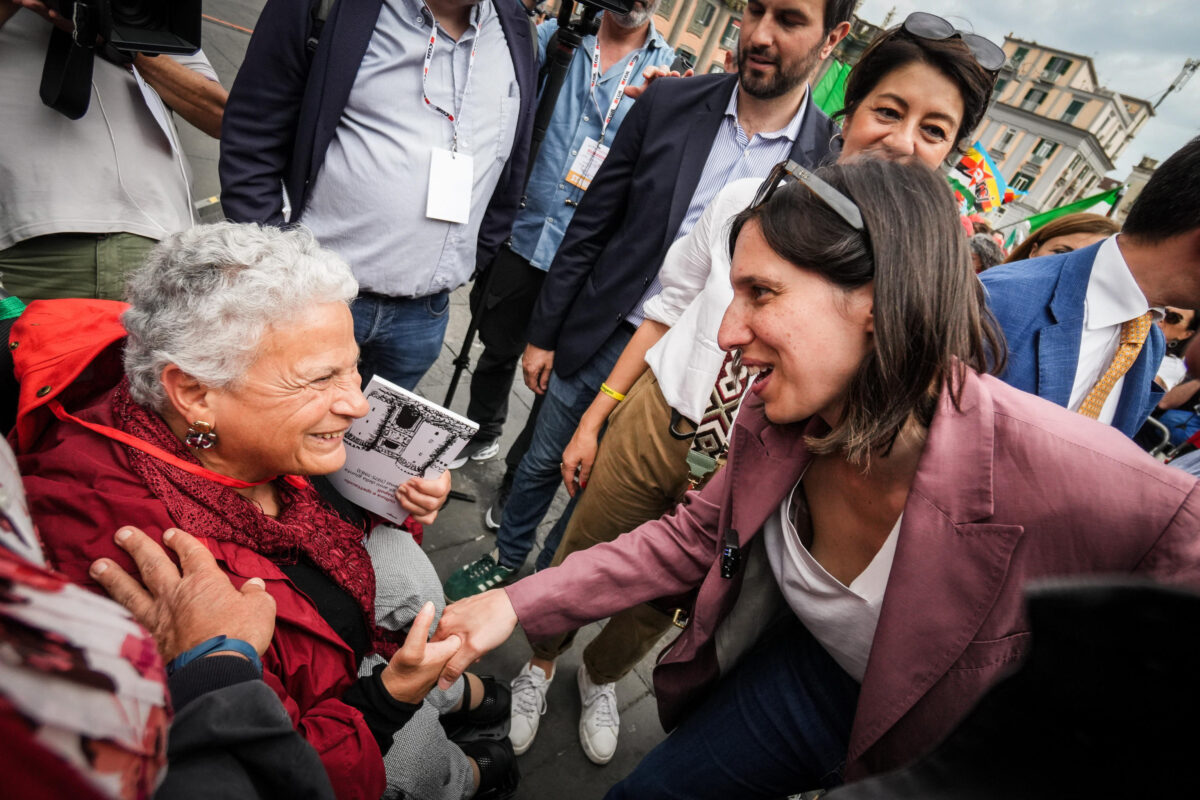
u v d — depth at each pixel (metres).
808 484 0.97
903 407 0.72
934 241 0.67
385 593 1.24
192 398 0.87
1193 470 1.59
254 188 1.57
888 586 0.79
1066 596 0.29
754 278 0.74
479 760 1.48
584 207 1.92
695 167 1.68
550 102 1.99
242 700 0.58
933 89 1.35
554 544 2.04
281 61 1.46
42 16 1.29
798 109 1.68
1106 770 0.29
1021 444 0.71
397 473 1.16
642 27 2.39
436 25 1.49
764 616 1.17
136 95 1.52
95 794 0.24
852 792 0.36
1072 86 41.88
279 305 0.83
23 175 1.42
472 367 3.21
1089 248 1.19
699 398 1.35
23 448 0.94
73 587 0.29
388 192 1.58
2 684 0.22
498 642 1.09
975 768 0.33
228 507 0.90
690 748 1.21
